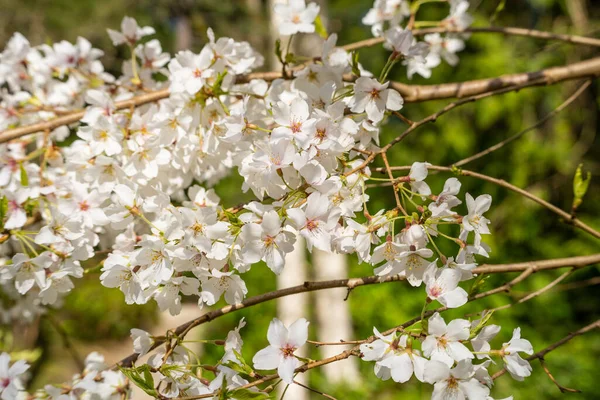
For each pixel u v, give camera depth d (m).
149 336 0.90
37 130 1.00
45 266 0.91
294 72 0.99
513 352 0.84
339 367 2.27
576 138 3.09
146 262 0.86
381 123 1.06
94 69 1.10
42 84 1.10
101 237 1.10
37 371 2.59
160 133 0.96
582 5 2.81
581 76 1.07
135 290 0.87
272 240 0.85
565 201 3.01
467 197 0.86
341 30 3.38
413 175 0.86
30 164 1.01
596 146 3.05
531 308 2.63
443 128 2.95
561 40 1.11
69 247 0.92
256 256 0.85
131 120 0.97
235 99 0.99
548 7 2.89
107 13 3.23
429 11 2.90
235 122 0.90
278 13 0.98
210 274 0.87
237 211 0.88
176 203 1.05
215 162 0.98
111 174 0.96
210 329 2.92
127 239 0.93
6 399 0.89
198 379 0.87
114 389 0.92
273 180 0.86
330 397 0.83
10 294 1.15
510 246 2.91
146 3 3.26
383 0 1.08
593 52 2.77
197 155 0.98
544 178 2.99
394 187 0.86
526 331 2.49
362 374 2.39
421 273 0.85
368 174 0.88
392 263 0.85
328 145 0.85
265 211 0.86
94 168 0.95
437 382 0.81
